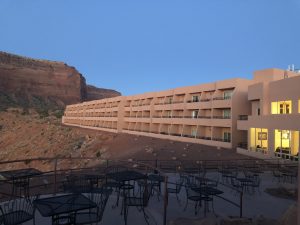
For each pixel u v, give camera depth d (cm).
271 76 3669
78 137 8369
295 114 2673
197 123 5066
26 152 8406
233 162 2866
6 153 8969
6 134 11231
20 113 15388
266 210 1112
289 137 2814
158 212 958
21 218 655
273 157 2988
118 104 8262
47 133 9881
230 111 4453
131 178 832
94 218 678
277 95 3178
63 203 625
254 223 817
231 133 4266
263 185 1612
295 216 691
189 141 5188
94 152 6078
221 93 4728
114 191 1143
